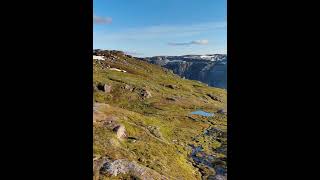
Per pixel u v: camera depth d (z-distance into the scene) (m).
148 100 93.44
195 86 146.50
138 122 48.78
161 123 55.88
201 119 71.75
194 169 35.31
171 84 133.00
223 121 71.50
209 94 127.94
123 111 51.56
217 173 34.31
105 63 155.38
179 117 72.00
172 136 49.31
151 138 41.50
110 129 37.91
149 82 124.75
